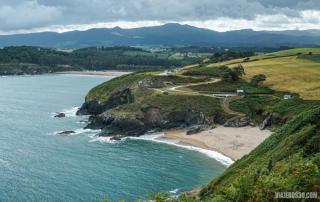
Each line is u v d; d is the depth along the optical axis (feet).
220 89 585.63
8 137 466.70
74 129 515.50
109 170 351.46
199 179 328.49
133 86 624.18
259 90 565.12
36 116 601.21
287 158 215.51
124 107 528.22
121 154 400.88
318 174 115.14
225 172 268.41
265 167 212.23
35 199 289.53
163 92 566.36
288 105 486.38
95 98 640.58
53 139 459.32
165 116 507.71
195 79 639.76
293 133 258.57
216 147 417.90
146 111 513.86
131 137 472.85
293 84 573.74
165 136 473.26
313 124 250.98
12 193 299.17
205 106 517.96
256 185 115.55
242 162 268.62
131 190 306.35
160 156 393.29
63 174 340.18
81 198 291.58
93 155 396.98
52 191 303.48
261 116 497.87
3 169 350.43
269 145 267.39
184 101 530.68
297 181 113.80
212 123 497.87
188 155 395.14
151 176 336.29
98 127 517.55
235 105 523.29
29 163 368.48
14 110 649.20
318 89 542.57
